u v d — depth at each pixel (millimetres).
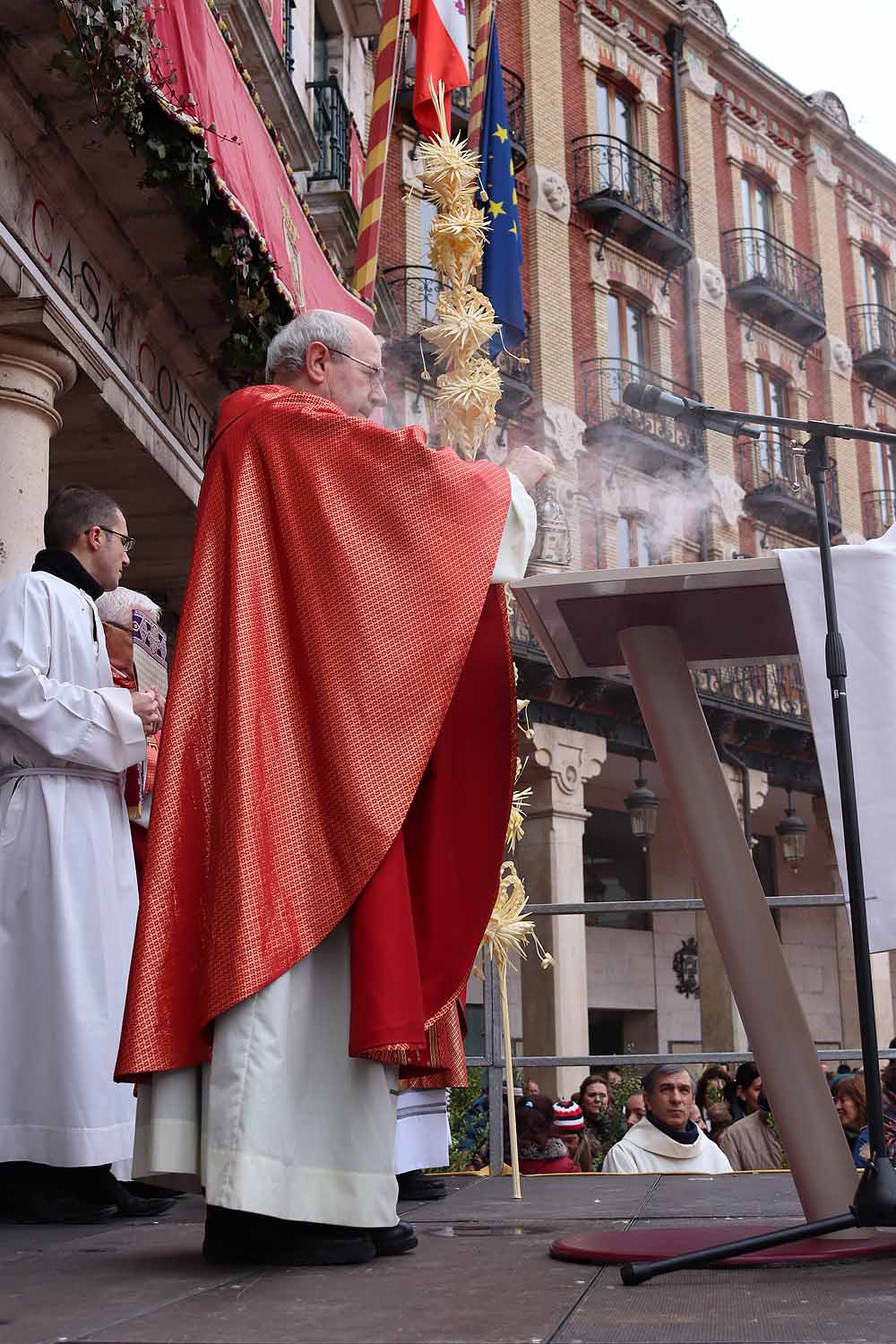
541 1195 3596
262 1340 1595
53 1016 3398
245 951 2133
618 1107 11594
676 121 21984
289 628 2371
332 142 11977
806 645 2404
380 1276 2074
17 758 3604
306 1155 2180
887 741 2357
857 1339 1539
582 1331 1618
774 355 22734
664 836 20906
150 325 7570
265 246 6914
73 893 3500
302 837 2246
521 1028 16781
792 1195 3371
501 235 5840
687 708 2627
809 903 4453
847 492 23312
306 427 2436
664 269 20953
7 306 5828
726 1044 18016
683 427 20203
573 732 16234
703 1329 1618
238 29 9062
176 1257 2363
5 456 5816
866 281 25531
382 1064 2234
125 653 3953
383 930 2182
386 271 16875
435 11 4863
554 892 15688
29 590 3594
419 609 2328
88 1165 3299
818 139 24734
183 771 2303
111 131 6000
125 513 8414
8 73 5629
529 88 19578
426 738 2283
